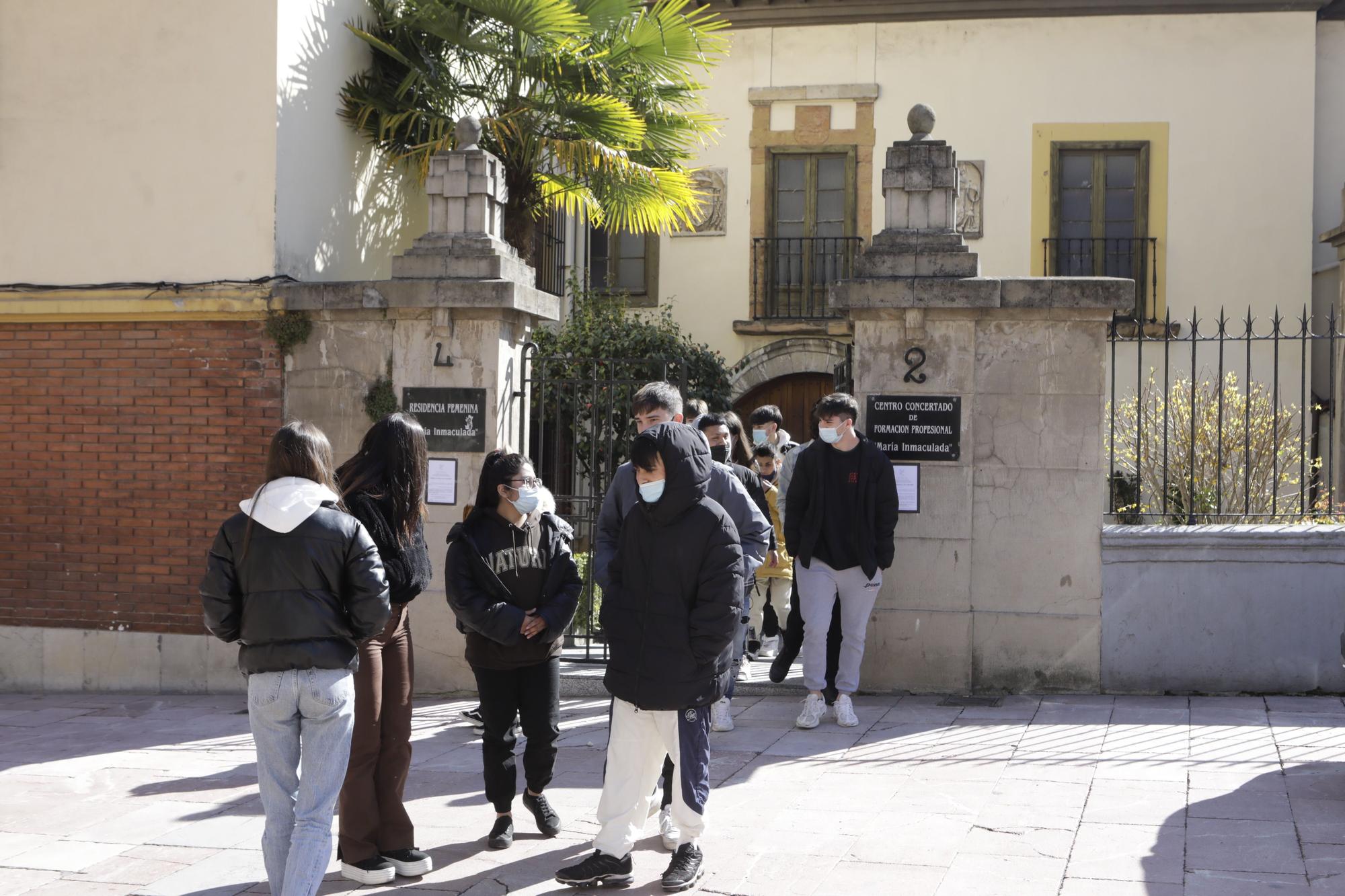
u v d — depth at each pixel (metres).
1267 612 7.46
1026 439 7.60
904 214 7.74
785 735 6.71
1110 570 7.56
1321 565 7.43
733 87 15.27
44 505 8.88
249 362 8.41
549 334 13.34
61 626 8.86
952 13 14.71
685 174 11.36
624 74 10.54
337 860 4.80
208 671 8.60
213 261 8.51
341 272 9.38
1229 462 9.73
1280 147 14.23
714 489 5.77
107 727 7.58
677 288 15.48
